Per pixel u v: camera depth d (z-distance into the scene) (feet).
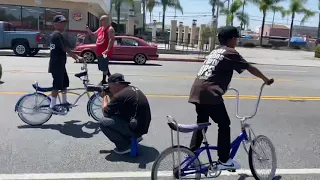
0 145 17.61
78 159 16.29
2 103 25.96
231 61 12.73
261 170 14.48
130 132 16.57
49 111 21.04
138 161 16.35
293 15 180.65
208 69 13.03
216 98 12.75
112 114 16.75
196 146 14.07
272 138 20.89
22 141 18.31
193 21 118.32
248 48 157.58
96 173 14.89
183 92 33.83
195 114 25.66
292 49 167.63
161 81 40.24
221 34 13.26
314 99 33.91
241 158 17.20
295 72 60.44
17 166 15.23
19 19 83.25
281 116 26.45
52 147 17.66
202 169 13.05
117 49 58.54
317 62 90.63
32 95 20.80
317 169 16.31
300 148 19.30
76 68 48.65
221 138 13.33
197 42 110.32
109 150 17.56
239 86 39.52
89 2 85.56
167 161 12.57
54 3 84.33
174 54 88.74
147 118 16.75
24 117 20.86
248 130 14.21
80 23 86.22
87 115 23.67
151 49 59.72
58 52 20.49
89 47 56.95
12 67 46.44
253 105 29.73
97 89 21.17
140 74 45.62
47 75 39.81
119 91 16.89
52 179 14.12
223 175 15.07
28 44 63.87
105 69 28.58
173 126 12.12
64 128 20.77
